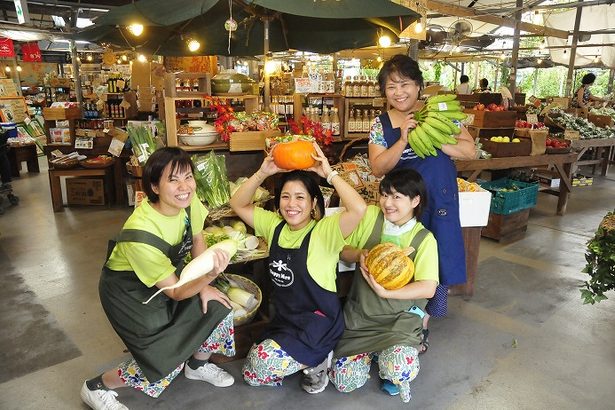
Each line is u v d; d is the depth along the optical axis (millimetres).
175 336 1851
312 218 2146
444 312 2535
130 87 6500
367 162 3523
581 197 6379
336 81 4629
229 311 1951
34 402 2152
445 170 2334
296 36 3881
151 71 6156
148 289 1852
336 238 1984
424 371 2395
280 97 7266
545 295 3330
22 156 7863
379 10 2379
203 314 1921
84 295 3283
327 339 2107
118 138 5559
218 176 2699
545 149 5137
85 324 2879
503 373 2381
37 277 3600
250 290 2635
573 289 3434
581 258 4074
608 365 2463
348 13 2344
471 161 4562
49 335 2744
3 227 4922
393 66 2186
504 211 4348
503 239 4461
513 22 7605
